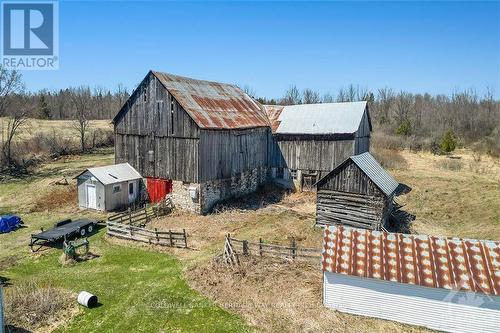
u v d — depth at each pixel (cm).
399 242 1488
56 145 5184
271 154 3609
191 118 2720
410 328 1370
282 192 3481
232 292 1634
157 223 2588
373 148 5078
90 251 2136
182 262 1967
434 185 3562
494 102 9444
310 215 2777
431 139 6272
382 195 2250
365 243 1511
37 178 3844
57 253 2111
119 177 2936
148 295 1636
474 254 1389
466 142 6731
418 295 1359
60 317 1480
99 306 1556
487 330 1298
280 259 1888
